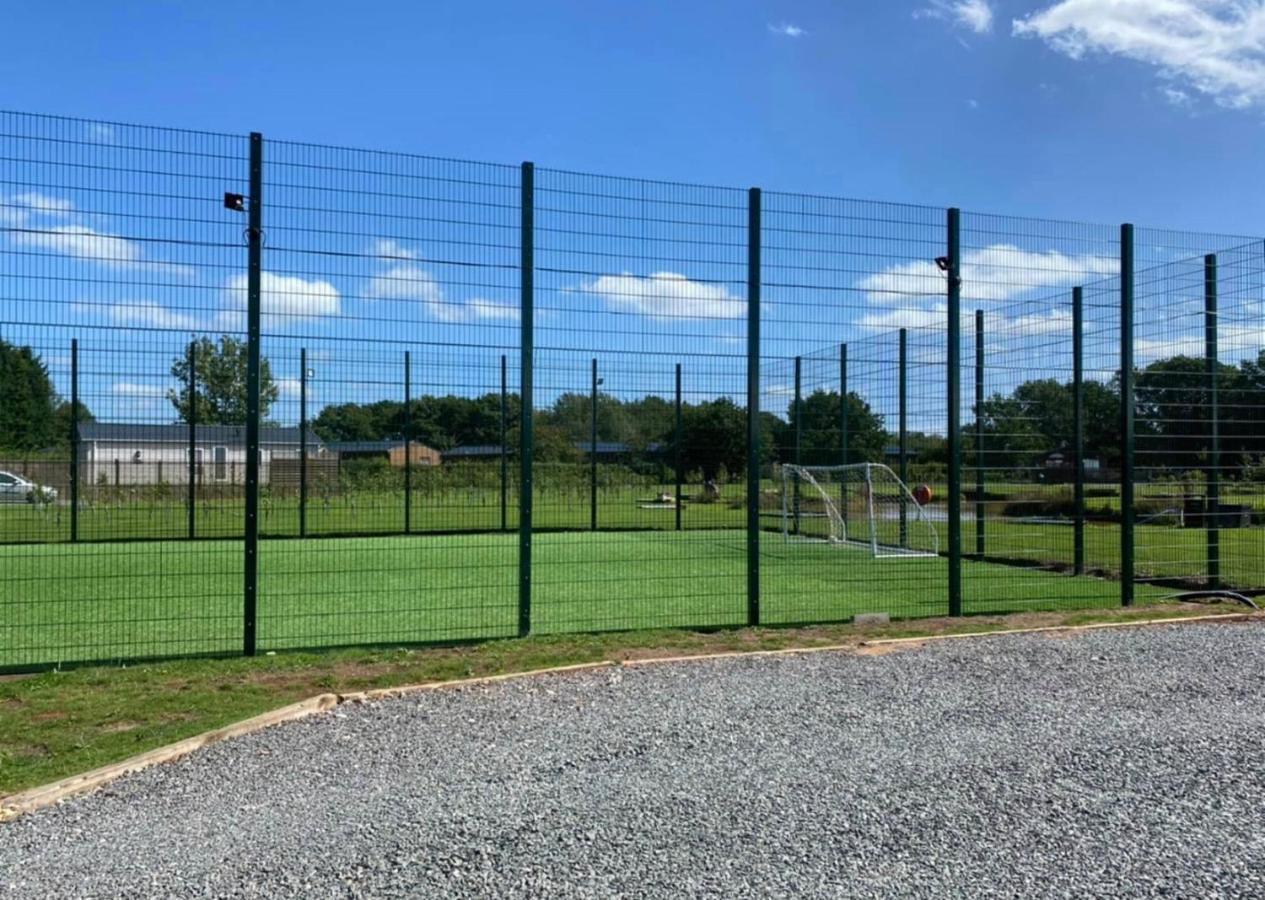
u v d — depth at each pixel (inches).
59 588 366.3
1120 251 335.9
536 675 223.1
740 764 157.2
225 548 518.6
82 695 204.5
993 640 264.2
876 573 440.8
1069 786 146.9
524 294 264.5
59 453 536.1
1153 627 286.4
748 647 257.0
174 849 123.6
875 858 120.7
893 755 161.8
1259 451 367.9
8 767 157.3
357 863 118.5
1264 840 126.6
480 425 628.7
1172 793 143.9
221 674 224.1
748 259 286.8
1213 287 357.7
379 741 172.1
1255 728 177.8
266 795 144.2
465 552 514.3
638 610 326.0
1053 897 110.6
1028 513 519.8
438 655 245.8
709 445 649.6
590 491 653.3
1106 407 447.2
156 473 588.1
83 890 111.9
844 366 569.9
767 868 117.7
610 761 159.3
